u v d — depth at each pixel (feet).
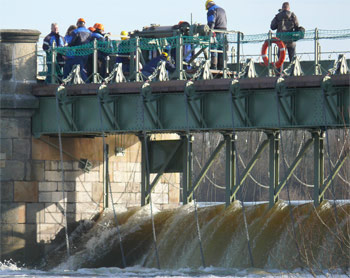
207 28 238.68
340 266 196.85
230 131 250.78
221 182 426.10
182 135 268.00
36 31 255.91
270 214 240.73
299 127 228.02
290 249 225.35
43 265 260.42
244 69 232.53
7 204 256.52
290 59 234.99
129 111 243.19
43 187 261.85
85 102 249.14
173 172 270.67
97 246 268.21
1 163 256.32
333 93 219.00
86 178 273.54
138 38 244.01
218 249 242.17
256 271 218.79
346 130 210.79
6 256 255.91
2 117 255.91
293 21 229.86
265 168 410.93
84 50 250.98
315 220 226.17
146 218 271.08
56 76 255.09
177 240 253.24
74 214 269.85
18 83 255.29
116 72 245.65
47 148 262.26
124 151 285.02
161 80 238.27
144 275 213.46
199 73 238.07
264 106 227.20
